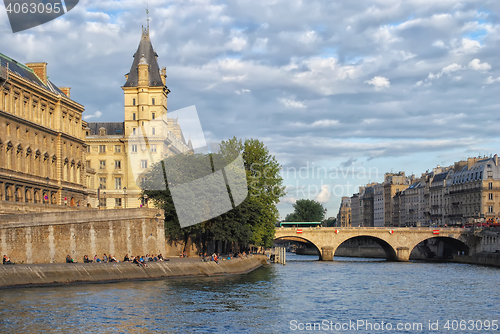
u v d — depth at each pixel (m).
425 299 76.38
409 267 144.88
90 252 88.19
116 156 165.75
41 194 115.56
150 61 173.38
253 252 163.00
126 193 161.38
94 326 50.94
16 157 107.44
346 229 181.75
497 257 152.75
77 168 133.75
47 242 81.88
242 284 85.19
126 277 81.12
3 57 114.88
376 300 74.44
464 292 85.06
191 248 112.12
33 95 114.38
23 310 55.72
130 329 50.53
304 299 72.62
